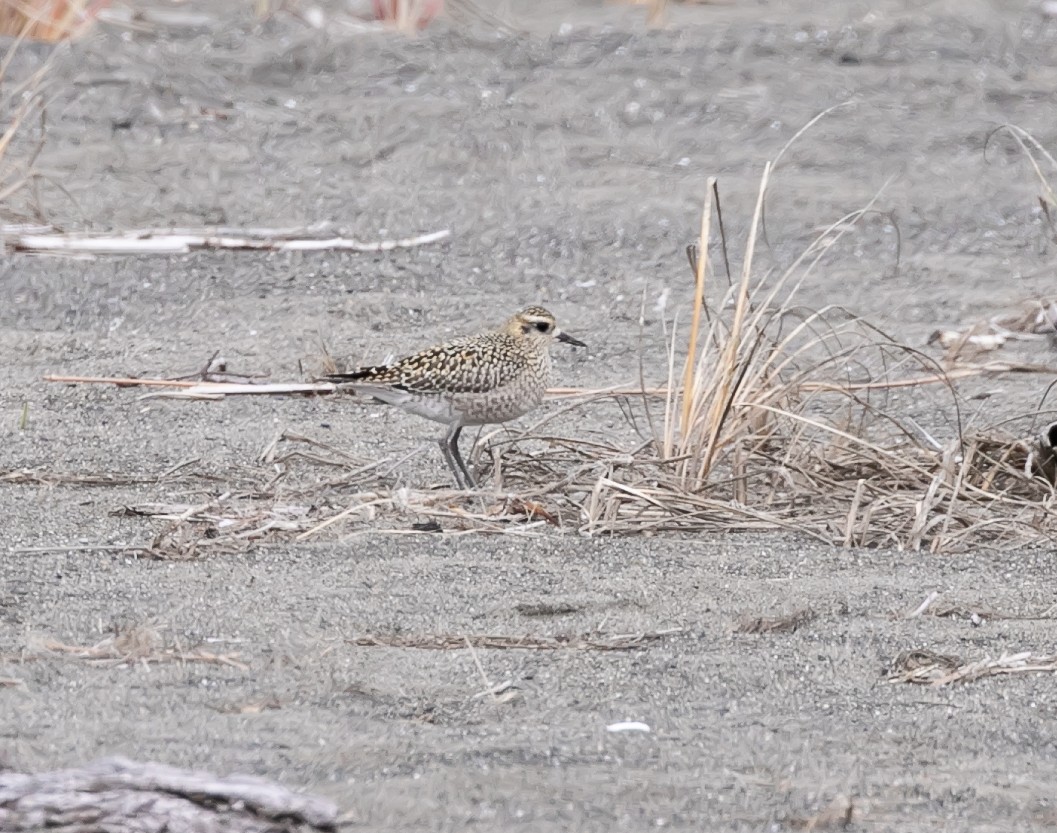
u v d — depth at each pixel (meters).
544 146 23.86
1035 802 7.74
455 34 28.47
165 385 15.09
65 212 20.36
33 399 14.75
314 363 15.84
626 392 13.84
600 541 11.31
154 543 10.98
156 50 26.27
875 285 18.62
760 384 13.28
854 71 27.70
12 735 8.09
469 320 17.23
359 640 9.52
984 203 21.83
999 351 16.50
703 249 12.59
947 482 12.37
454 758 8.00
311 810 7.27
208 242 19.19
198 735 8.15
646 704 8.77
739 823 7.43
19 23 26.75
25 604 9.96
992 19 31.02
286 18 28.84
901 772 8.04
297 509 11.77
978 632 9.91
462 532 11.40
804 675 9.23
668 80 26.81
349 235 19.92
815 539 11.50
